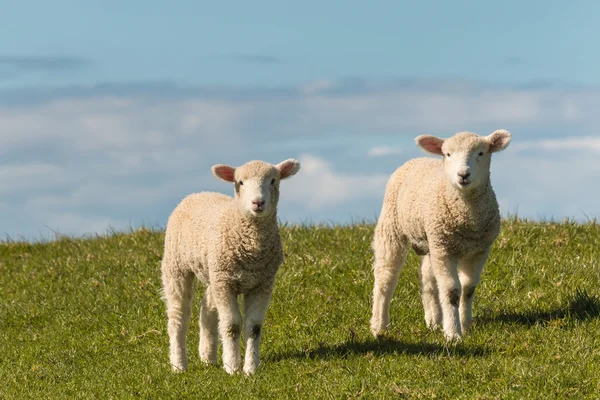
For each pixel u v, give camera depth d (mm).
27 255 21188
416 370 10797
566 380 10102
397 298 14734
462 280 12625
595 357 10844
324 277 16031
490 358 11031
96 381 12273
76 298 17219
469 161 11812
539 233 17422
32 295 17953
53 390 12133
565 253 16203
